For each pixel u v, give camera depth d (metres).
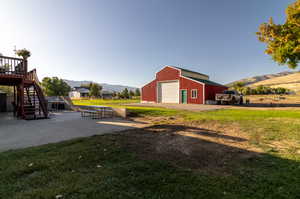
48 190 2.04
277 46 10.87
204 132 5.34
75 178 2.35
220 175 2.47
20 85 9.58
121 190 2.07
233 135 4.89
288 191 2.03
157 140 4.44
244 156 3.24
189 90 20.64
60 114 11.61
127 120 8.58
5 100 13.85
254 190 2.07
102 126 6.74
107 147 3.79
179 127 6.24
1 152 3.52
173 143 4.15
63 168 2.67
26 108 9.31
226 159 3.11
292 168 2.66
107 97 50.62
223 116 8.69
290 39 9.95
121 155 3.29
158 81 23.73
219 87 23.44
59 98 16.67
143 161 2.99
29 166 2.72
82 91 64.25
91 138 4.65
